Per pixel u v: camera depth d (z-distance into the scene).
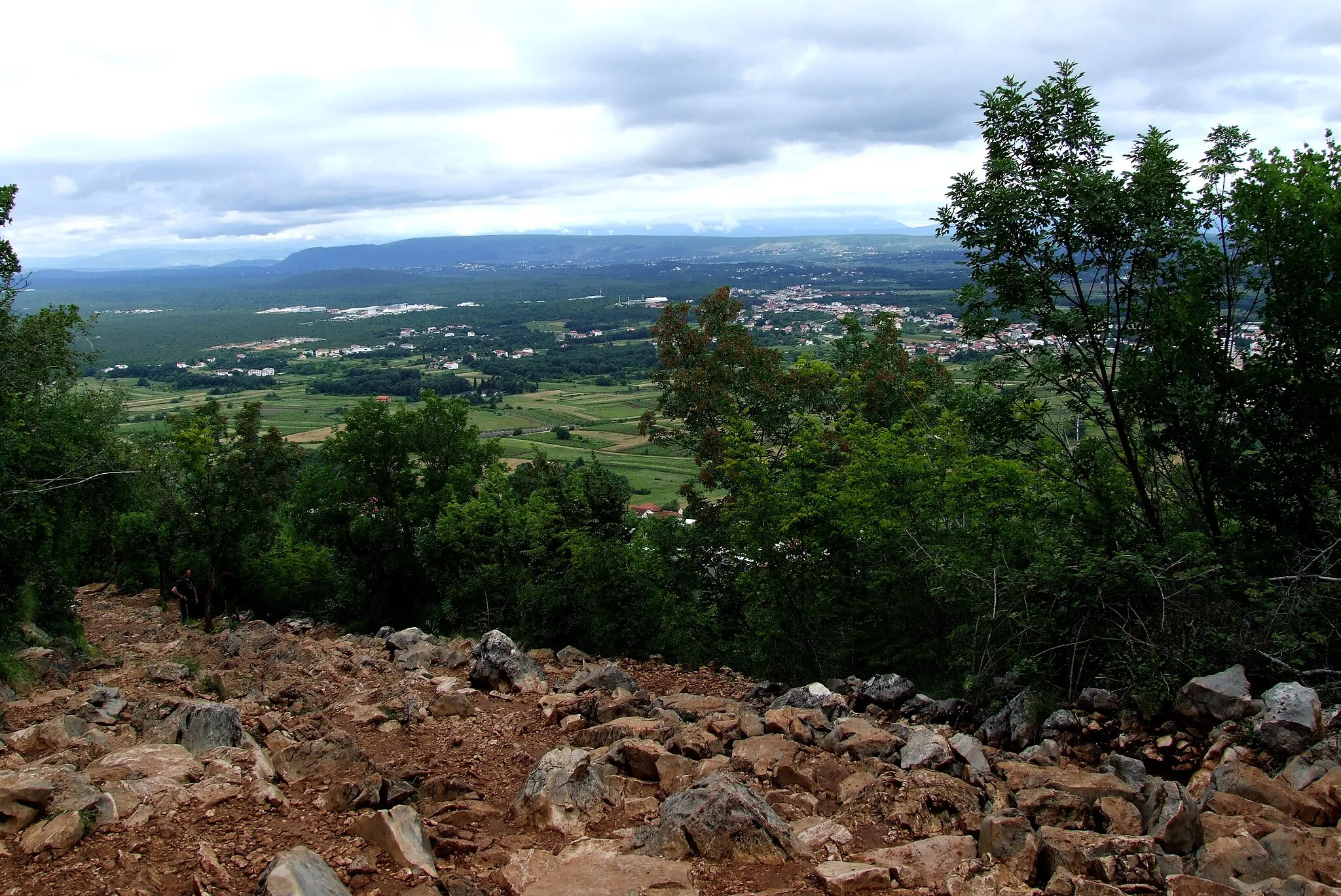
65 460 16.17
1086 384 11.53
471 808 7.02
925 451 14.18
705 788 6.21
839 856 5.84
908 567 13.27
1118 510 10.95
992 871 5.39
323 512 27.12
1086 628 9.68
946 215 11.77
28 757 7.84
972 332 12.12
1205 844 5.68
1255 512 10.23
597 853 5.85
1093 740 8.52
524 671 12.20
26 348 16.45
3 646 13.05
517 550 21.80
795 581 15.23
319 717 9.86
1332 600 8.39
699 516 21.20
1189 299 10.24
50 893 5.18
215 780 6.93
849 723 9.09
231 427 29.83
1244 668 8.37
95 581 34.09
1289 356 9.92
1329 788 6.14
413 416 27.62
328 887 5.09
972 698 10.58
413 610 26.28
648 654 17.45
